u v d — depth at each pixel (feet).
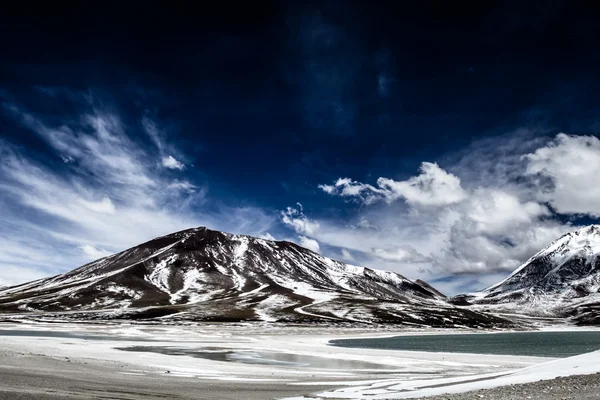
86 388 86.43
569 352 258.78
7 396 69.77
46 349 190.80
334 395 88.69
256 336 407.44
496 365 170.91
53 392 77.56
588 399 65.57
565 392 72.95
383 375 135.64
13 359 131.54
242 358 195.62
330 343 330.34
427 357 205.26
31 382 88.69
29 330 450.30
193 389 95.04
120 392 84.07
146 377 115.14
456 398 74.08
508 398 70.95
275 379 122.72
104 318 650.43
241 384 107.96
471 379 106.11
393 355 215.72
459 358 199.00
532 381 90.68
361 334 491.31
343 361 185.26
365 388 99.25
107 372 121.90
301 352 231.91
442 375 131.85
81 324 555.28
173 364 157.28
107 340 303.48
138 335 386.52
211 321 606.55
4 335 353.72
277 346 278.87
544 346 314.96
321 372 143.95
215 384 105.81
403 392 89.30
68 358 153.79
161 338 346.95
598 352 116.37
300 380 120.37
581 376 88.48
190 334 418.10
